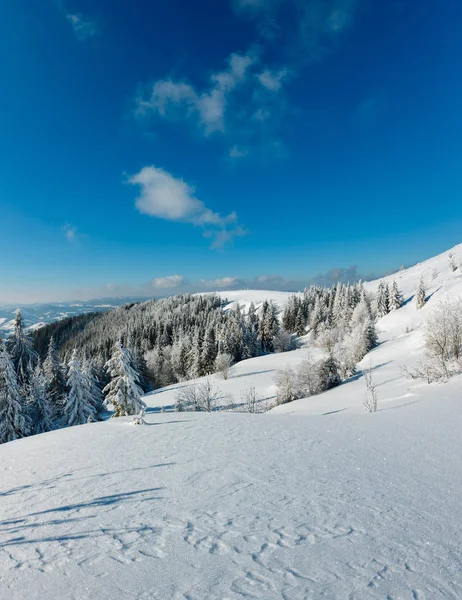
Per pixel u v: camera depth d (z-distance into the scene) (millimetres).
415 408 11758
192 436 9078
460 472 5930
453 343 18359
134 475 6297
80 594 3139
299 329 89562
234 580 3270
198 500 5117
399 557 3576
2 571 3549
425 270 131000
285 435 8898
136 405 25000
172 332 99188
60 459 7703
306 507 4781
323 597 3008
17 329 32000
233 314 83938
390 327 62344
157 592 3137
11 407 22781
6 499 5590
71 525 4500
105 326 133000
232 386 44781
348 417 11383
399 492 5219
